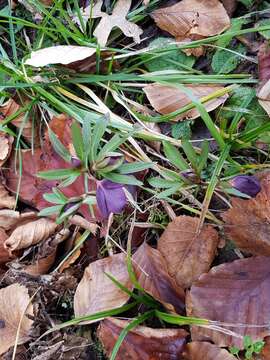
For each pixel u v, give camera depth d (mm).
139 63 302
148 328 251
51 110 292
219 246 267
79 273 279
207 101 282
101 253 280
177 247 265
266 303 245
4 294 270
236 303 246
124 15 311
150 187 283
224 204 274
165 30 307
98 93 307
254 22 300
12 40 308
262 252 255
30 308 266
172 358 247
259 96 274
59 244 285
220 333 244
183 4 304
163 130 291
